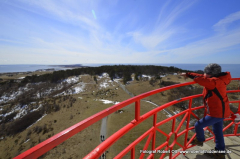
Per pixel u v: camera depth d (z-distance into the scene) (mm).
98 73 110750
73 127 1184
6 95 76438
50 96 71188
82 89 79688
